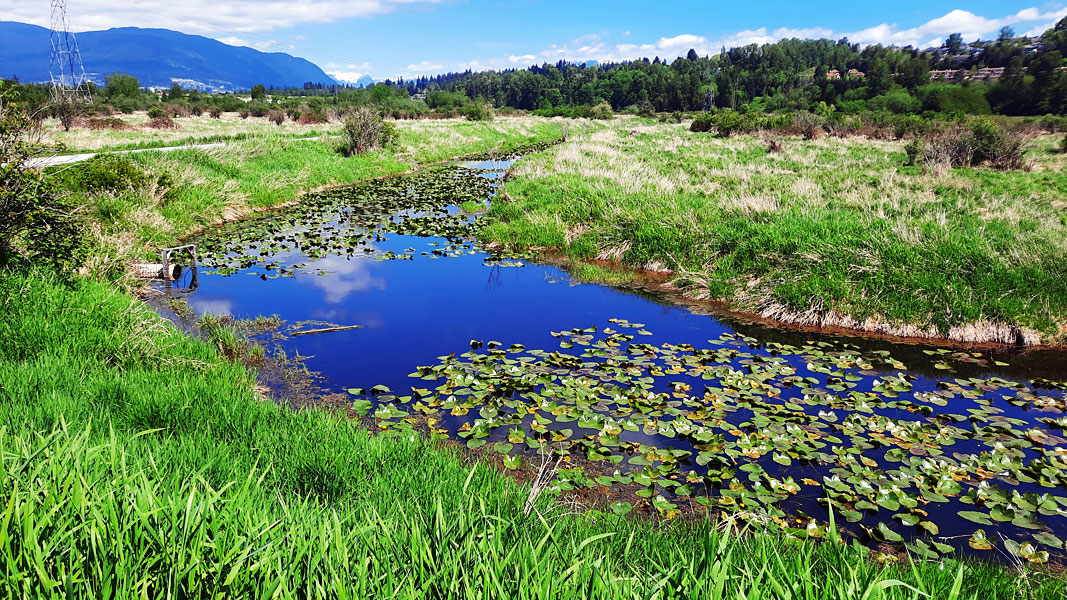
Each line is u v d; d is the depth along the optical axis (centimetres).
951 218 1116
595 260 1173
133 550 165
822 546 272
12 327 555
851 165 2098
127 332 596
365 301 899
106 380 471
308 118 4775
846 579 203
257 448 372
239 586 161
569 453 466
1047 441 491
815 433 499
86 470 205
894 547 364
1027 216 1142
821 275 880
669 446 472
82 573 153
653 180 1655
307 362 658
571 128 5350
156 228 1189
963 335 761
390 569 178
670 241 1105
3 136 663
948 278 820
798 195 1360
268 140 2231
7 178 655
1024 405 571
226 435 395
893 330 788
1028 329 746
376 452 388
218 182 1583
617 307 897
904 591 230
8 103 680
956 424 525
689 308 897
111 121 3650
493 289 981
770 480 421
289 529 197
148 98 6450
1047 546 367
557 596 168
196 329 752
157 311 816
